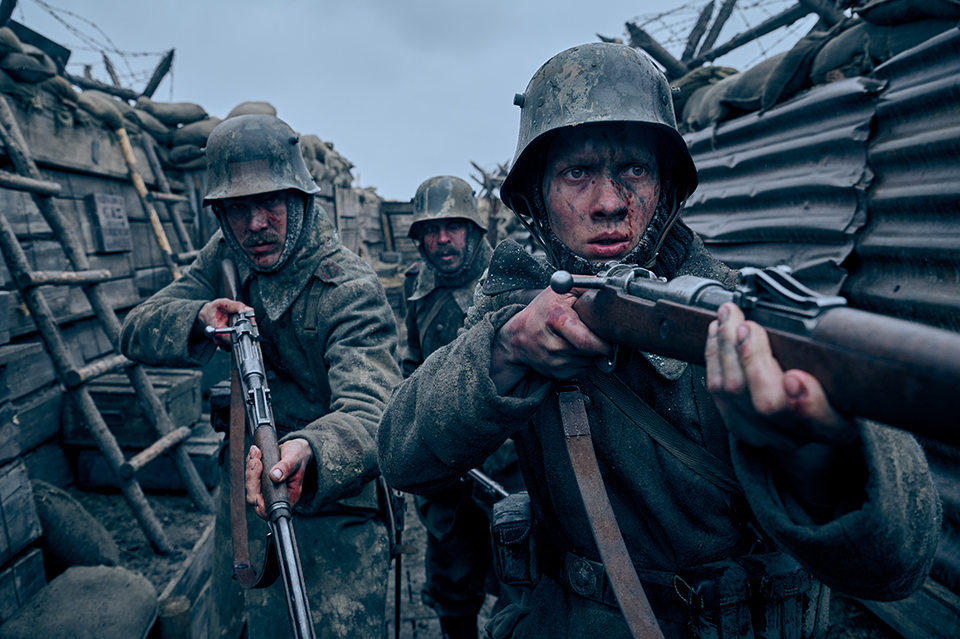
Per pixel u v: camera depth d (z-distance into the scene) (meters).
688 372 0.92
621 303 0.64
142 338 1.85
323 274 1.68
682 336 0.54
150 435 3.35
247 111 5.77
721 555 0.98
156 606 2.11
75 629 1.80
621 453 0.96
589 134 0.90
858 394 0.38
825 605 1.02
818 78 3.18
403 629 2.65
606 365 0.73
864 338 0.38
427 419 0.91
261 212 1.64
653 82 0.96
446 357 0.93
